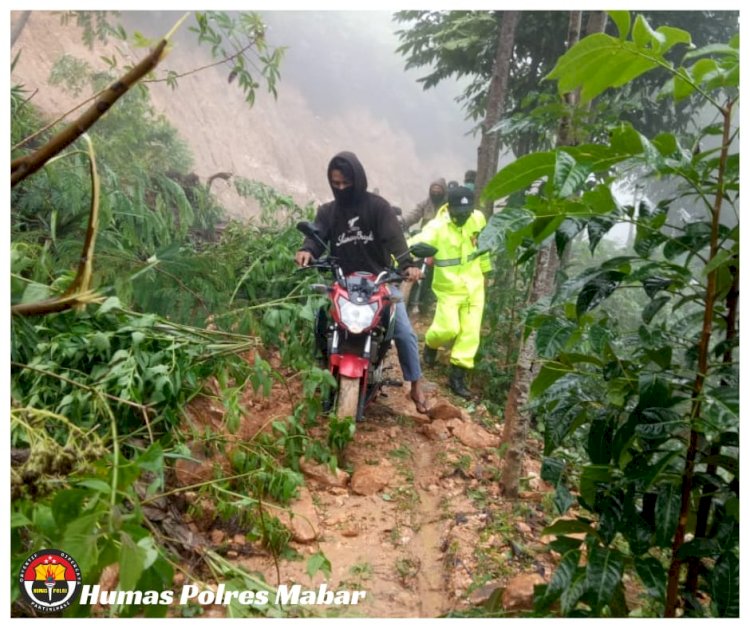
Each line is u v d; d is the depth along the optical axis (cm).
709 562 297
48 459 168
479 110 1280
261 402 446
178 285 394
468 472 410
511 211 186
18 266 301
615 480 203
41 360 289
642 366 207
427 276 820
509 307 620
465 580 296
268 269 492
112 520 143
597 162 184
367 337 409
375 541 332
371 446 439
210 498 317
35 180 394
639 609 246
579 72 192
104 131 757
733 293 193
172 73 392
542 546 327
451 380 571
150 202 586
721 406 172
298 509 343
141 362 297
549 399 216
